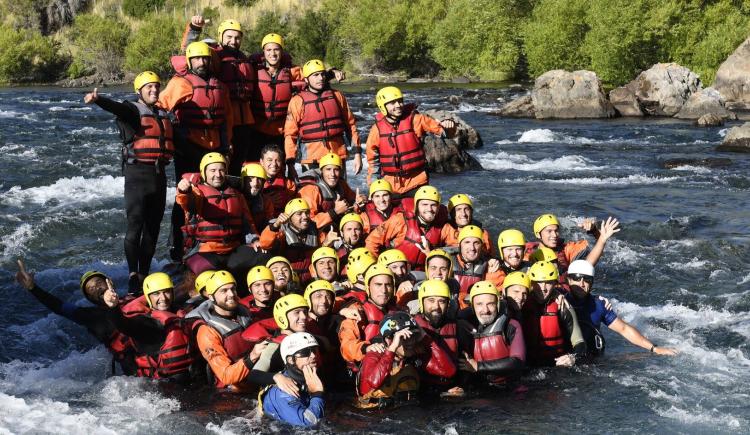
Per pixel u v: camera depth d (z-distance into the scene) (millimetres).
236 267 9984
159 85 10336
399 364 8398
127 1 88625
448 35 66312
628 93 40750
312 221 10203
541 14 59812
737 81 41500
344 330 8648
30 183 20328
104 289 9008
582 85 38844
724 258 13945
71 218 16297
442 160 23109
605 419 8039
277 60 11672
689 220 16531
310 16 75062
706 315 11242
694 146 28281
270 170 10453
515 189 20328
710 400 8477
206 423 7992
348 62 73875
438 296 8297
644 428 7852
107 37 78438
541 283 9125
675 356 9695
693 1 50812
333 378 8852
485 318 8562
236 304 8586
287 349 7844
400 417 8070
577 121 37219
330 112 11328
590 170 23359
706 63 48719
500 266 9695
